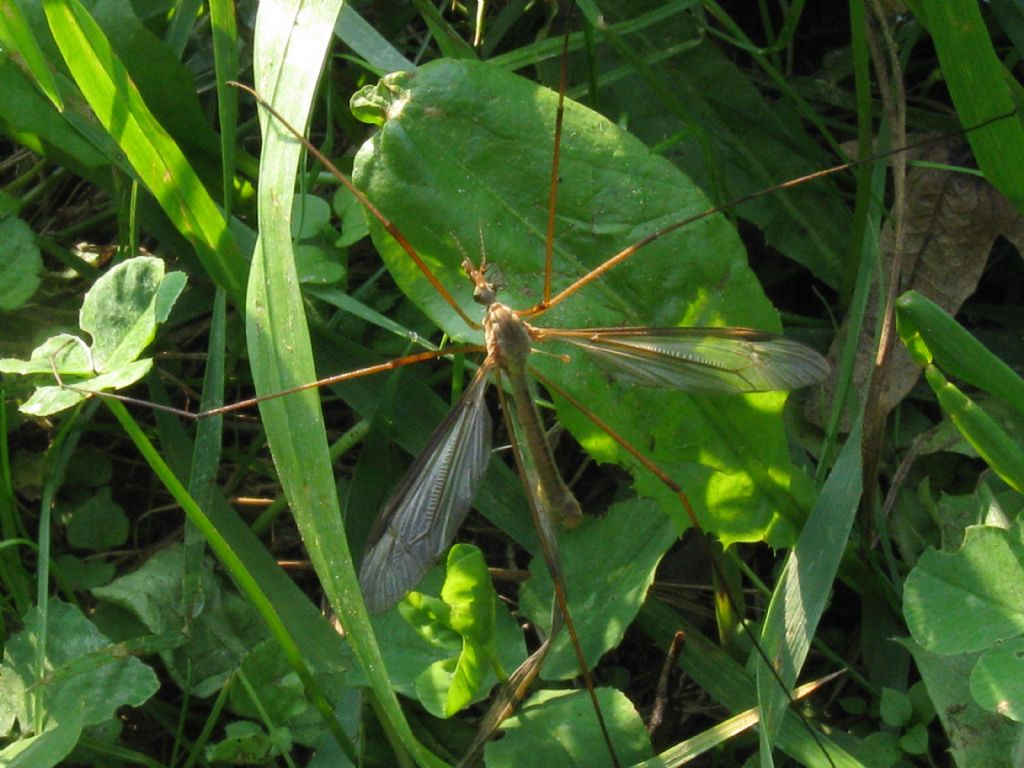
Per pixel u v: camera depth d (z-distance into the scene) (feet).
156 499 0.65
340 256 0.64
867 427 0.58
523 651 0.58
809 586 0.56
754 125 0.66
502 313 0.56
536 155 0.57
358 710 0.57
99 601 0.62
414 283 0.57
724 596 0.59
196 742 0.58
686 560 0.63
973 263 0.63
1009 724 0.54
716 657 0.59
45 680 0.56
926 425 0.63
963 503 0.59
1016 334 0.65
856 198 0.63
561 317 0.57
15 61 0.60
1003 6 0.64
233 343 0.65
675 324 0.57
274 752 0.57
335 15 0.55
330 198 0.67
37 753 0.53
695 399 0.57
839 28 0.71
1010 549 0.54
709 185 0.65
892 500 0.61
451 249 0.57
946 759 0.57
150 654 0.59
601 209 0.57
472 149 0.57
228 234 0.59
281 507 0.63
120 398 0.53
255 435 0.66
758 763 0.56
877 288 0.63
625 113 0.65
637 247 0.56
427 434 0.62
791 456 0.62
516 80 0.57
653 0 0.66
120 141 0.57
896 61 0.61
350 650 0.58
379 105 0.57
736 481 0.58
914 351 0.57
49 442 0.64
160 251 0.68
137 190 0.63
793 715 0.56
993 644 0.53
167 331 0.66
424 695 0.56
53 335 0.65
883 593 0.60
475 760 0.56
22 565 0.60
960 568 0.54
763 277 0.67
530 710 0.56
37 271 0.63
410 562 0.52
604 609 0.58
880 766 0.57
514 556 0.64
